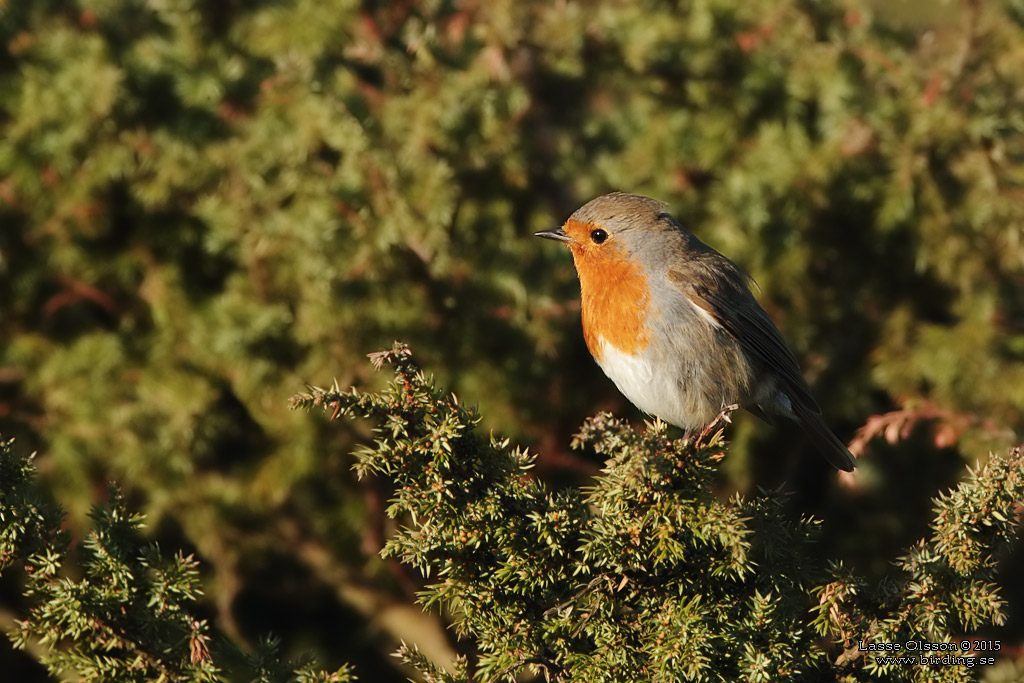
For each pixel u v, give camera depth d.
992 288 11.14
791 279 10.97
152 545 6.41
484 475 6.40
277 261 10.20
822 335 11.45
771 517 6.52
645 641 6.26
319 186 9.94
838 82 10.85
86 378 10.16
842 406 11.46
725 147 11.16
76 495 10.12
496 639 6.39
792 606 6.48
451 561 6.45
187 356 10.31
